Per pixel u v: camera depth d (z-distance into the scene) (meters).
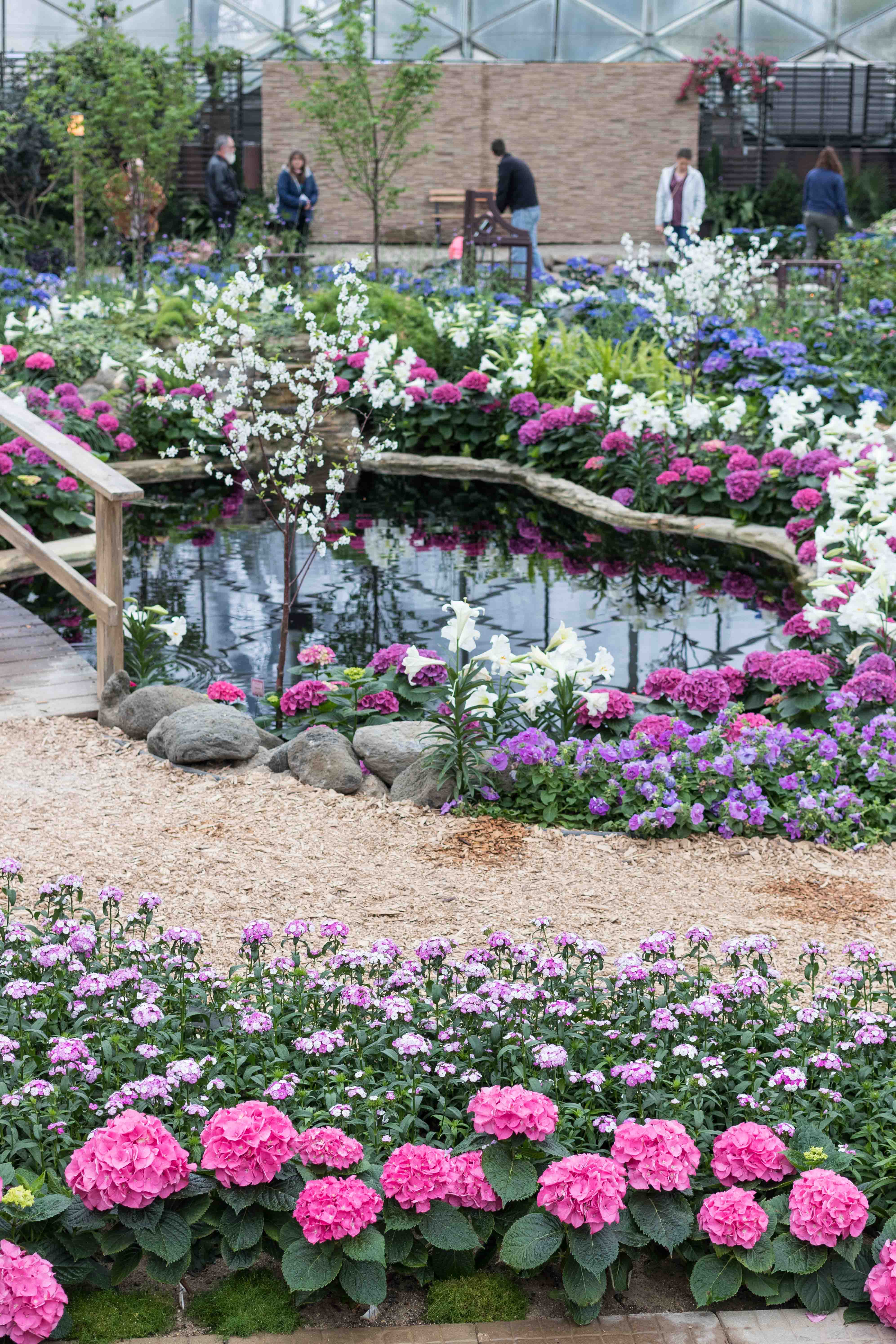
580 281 17.45
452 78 23.09
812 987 3.93
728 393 12.52
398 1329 2.80
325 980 3.69
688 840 5.53
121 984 3.58
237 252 17.42
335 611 8.69
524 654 7.62
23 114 20.48
